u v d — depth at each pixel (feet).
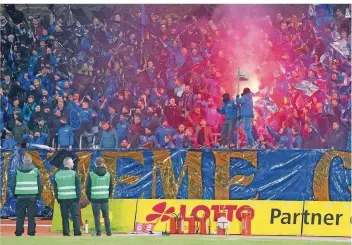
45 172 177.06
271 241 131.34
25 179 142.51
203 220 149.89
